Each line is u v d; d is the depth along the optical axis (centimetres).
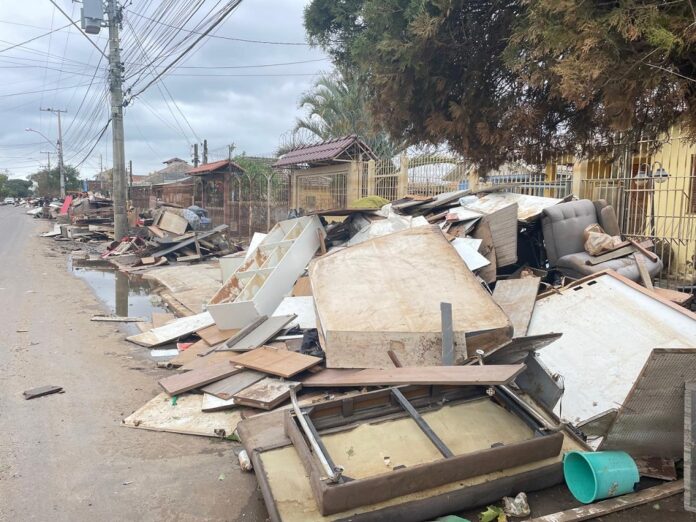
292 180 1711
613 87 320
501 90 458
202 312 870
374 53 463
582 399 416
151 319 899
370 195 1321
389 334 459
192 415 480
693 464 293
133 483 372
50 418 481
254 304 679
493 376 346
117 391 553
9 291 1123
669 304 460
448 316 448
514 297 571
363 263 570
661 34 279
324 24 607
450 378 365
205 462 403
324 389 488
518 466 332
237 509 342
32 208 6438
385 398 381
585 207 729
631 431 342
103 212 2717
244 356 568
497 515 319
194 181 2444
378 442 340
